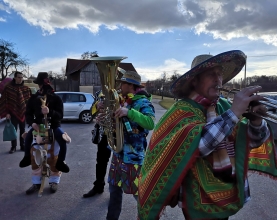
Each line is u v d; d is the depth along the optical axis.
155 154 1.48
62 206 3.52
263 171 1.65
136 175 2.50
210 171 1.43
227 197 1.40
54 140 3.87
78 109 11.37
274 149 1.61
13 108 6.01
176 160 1.37
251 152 1.69
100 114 2.65
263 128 1.50
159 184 1.42
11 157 5.84
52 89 3.93
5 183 4.33
